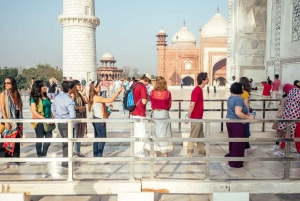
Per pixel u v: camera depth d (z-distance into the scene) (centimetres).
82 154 558
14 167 498
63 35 2733
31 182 416
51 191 415
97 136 555
